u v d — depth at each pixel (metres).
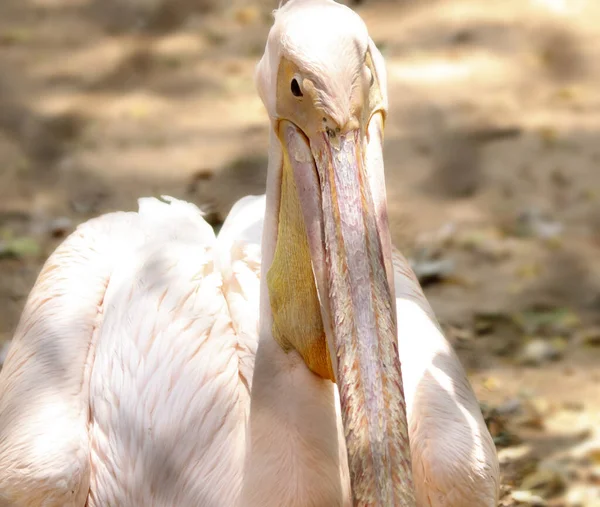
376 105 7.07
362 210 6.75
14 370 9.12
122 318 8.91
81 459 8.16
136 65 21.80
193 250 9.25
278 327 7.50
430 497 8.00
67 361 8.80
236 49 22.31
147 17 23.77
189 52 22.25
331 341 6.87
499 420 11.91
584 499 10.90
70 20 23.73
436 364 8.60
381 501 6.48
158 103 20.33
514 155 18.12
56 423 8.31
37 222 16.56
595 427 11.95
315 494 7.46
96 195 17.38
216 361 8.54
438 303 14.37
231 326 8.80
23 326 9.50
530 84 20.44
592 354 13.29
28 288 14.70
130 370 8.62
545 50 21.56
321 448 7.47
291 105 7.01
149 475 8.28
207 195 17.08
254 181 17.45
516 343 13.50
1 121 19.73
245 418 8.27
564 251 15.58
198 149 18.66
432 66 21.09
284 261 7.38
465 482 7.87
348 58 6.76
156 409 8.42
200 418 8.32
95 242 9.77
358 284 6.69
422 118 19.34
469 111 19.52
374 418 6.55
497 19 22.56
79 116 19.92
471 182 17.39
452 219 16.39
